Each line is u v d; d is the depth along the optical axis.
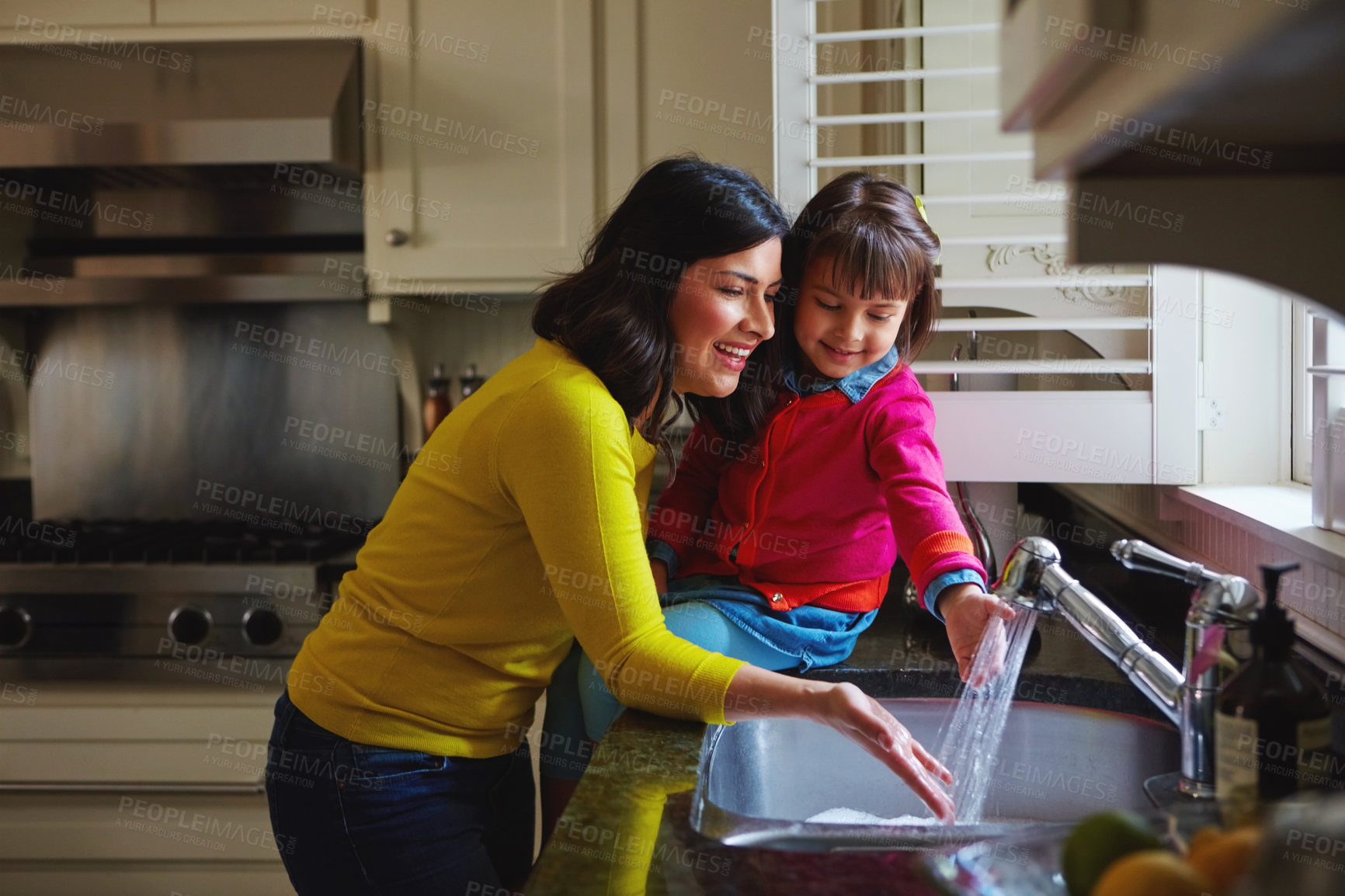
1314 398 1.03
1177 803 0.65
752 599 1.09
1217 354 1.35
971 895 0.49
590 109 1.93
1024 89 0.35
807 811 1.04
